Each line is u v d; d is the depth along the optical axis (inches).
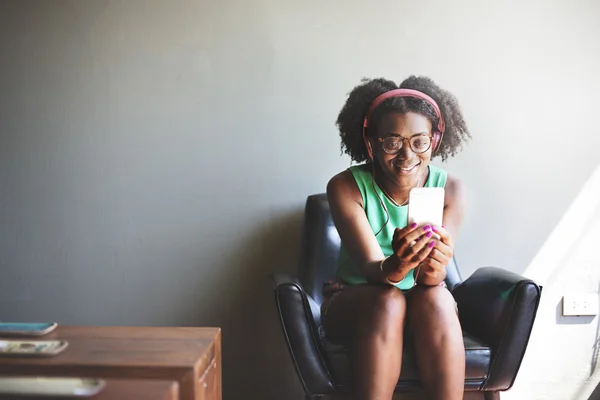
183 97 84.5
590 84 86.3
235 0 84.0
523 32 85.5
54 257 85.4
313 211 79.9
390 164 67.9
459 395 57.6
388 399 56.9
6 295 85.5
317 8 84.4
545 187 86.2
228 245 85.9
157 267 85.7
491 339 63.2
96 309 85.8
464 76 85.5
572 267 86.0
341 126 74.0
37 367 45.2
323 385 61.7
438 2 85.2
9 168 84.7
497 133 86.1
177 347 49.4
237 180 85.4
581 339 86.2
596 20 85.7
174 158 85.0
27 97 84.2
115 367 44.9
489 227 86.1
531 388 86.4
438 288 60.7
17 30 83.7
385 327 57.2
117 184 85.0
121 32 84.0
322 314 68.8
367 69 85.0
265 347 86.4
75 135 84.6
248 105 84.8
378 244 66.9
